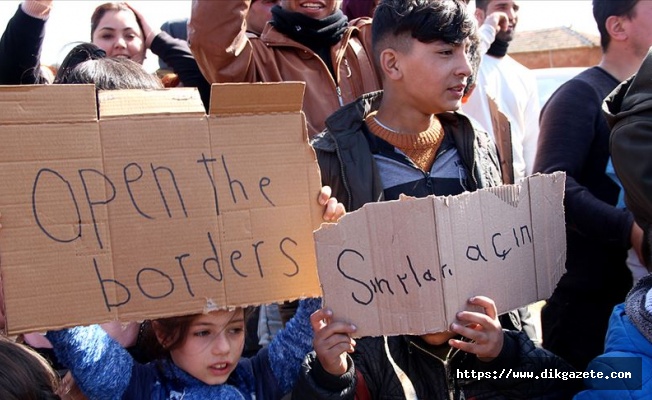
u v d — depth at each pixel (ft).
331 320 5.79
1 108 5.32
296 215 5.92
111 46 12.37
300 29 10.00
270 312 9.70
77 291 5.41
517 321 7.86
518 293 6.15
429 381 6.95
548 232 6.40
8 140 5.33
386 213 5.70
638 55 10.09
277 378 6.63
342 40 10.12
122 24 12.34
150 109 5.66
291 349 6.59
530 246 6.24
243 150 5.82
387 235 5.71
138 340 7.25
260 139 5.87
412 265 5.71
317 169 5.99
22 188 5.34
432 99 7.84
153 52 12.66
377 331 5.74
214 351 6.18
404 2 7.85
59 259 5.39
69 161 5.44
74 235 5.42
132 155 5.57
